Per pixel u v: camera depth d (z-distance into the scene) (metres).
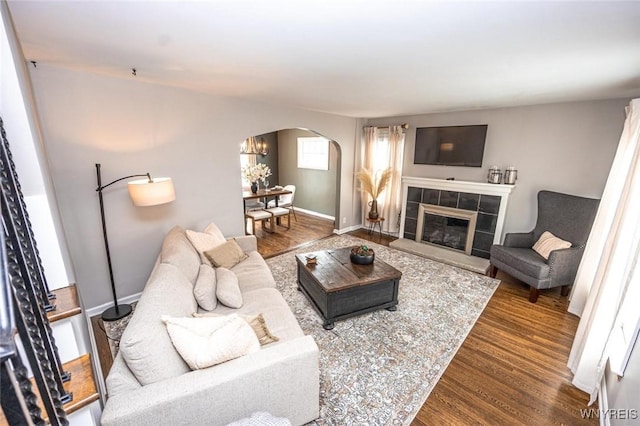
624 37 1.45
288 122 4.05
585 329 2.00
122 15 1.28
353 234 5.54
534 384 1.99
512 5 1.15
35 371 0.70
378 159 5.29
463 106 3.81
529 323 2.70
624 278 1.71
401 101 3.46
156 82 2.73
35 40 1.61
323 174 6.59
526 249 3.53
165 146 2.96
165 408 1.19
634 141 2.28
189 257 2.39
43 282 1.05
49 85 2.24
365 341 2.42
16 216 0.86
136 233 2.93
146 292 1.66
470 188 4.19
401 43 1.59
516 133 3.80
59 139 2.36
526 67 2.01
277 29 1.42
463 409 1.79
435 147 4.59
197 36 1.53
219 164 3.42
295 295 3.18
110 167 2.66
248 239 3.31
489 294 3.23
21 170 1.12
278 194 5.77
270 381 1.42
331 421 1.69
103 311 2.82
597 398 1.84
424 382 2.00
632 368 1.49
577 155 3.37
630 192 1.72
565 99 3.20
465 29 1.39
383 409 1.78
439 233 4.69
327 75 2.30
